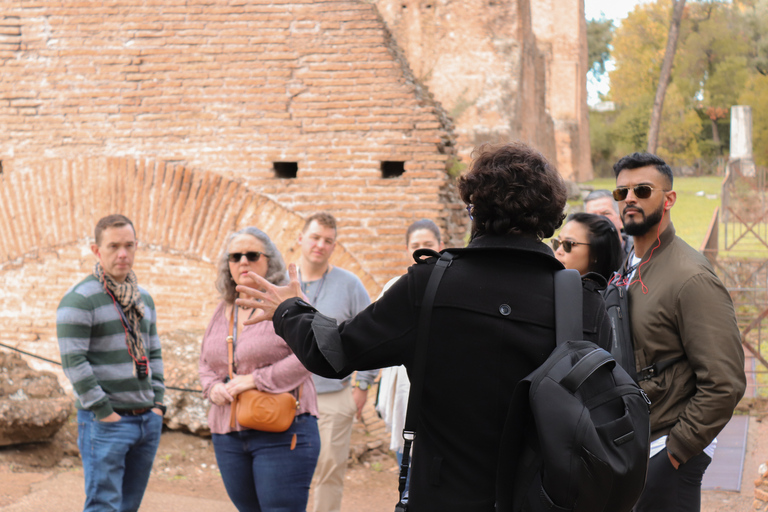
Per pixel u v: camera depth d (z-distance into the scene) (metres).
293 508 3.68
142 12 7.40
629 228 3.18
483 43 14.70
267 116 7.22
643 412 1.84
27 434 5.74
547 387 1.77
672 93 46.59
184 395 6.62
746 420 7.20
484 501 1.89
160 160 7.36
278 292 2.30
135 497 4.22
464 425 1.92
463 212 7.86
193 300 7.33
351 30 7.14
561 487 1.71
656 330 3.01
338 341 1.98
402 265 6.99
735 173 16.61
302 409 3.75
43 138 7.52
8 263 7.64
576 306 1.94
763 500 4.29
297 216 7.15
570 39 34.25
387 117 7.05
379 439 6.80
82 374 3.86
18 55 7.54
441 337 1.93
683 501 2.98
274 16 7.23
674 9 26.58
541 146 22.88
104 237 4.07
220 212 7.25
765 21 46.22
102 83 7.45
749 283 10.76
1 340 7.62
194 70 7.32
